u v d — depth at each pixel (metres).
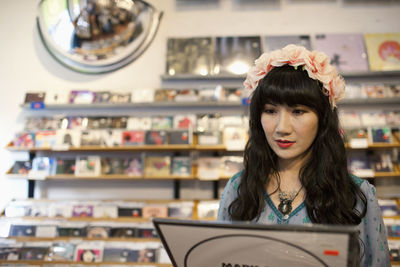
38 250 2.53
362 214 0.88
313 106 0.85
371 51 2.99
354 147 2.64
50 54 3.24
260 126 0.98
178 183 3.01
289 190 0.93
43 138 2.89
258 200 0.93
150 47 3.24
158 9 3.30
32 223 2.66
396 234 2.39
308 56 0.88
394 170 2.72
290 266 0.62
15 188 3.13
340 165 0.89
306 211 0.88
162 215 2.68
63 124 2.97
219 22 3.25
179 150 2.97
